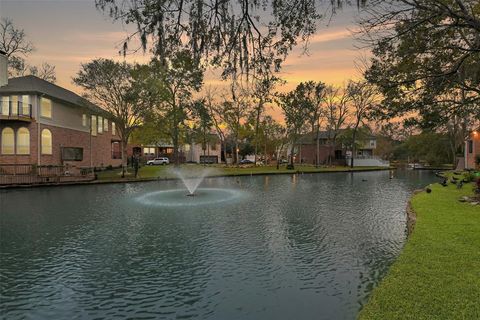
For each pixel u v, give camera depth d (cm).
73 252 743
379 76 726
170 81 2656
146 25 352
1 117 2183
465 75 657
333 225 980
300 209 1261
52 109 2486
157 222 1034
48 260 693
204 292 539
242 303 502
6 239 846
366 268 630
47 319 468
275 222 1026
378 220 1050
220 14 369
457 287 418
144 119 2728
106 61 2461
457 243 608
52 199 1534
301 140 5509
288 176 3106
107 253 734
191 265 658
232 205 1355
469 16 469
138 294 537
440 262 509
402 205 1355
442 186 1666
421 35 576
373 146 6072
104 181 2214
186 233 897
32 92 2267
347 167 4588
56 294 541
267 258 693
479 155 2648
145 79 2431
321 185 2241
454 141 3850
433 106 736
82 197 1600
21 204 1391
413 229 733
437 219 826
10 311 489
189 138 4050
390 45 593
